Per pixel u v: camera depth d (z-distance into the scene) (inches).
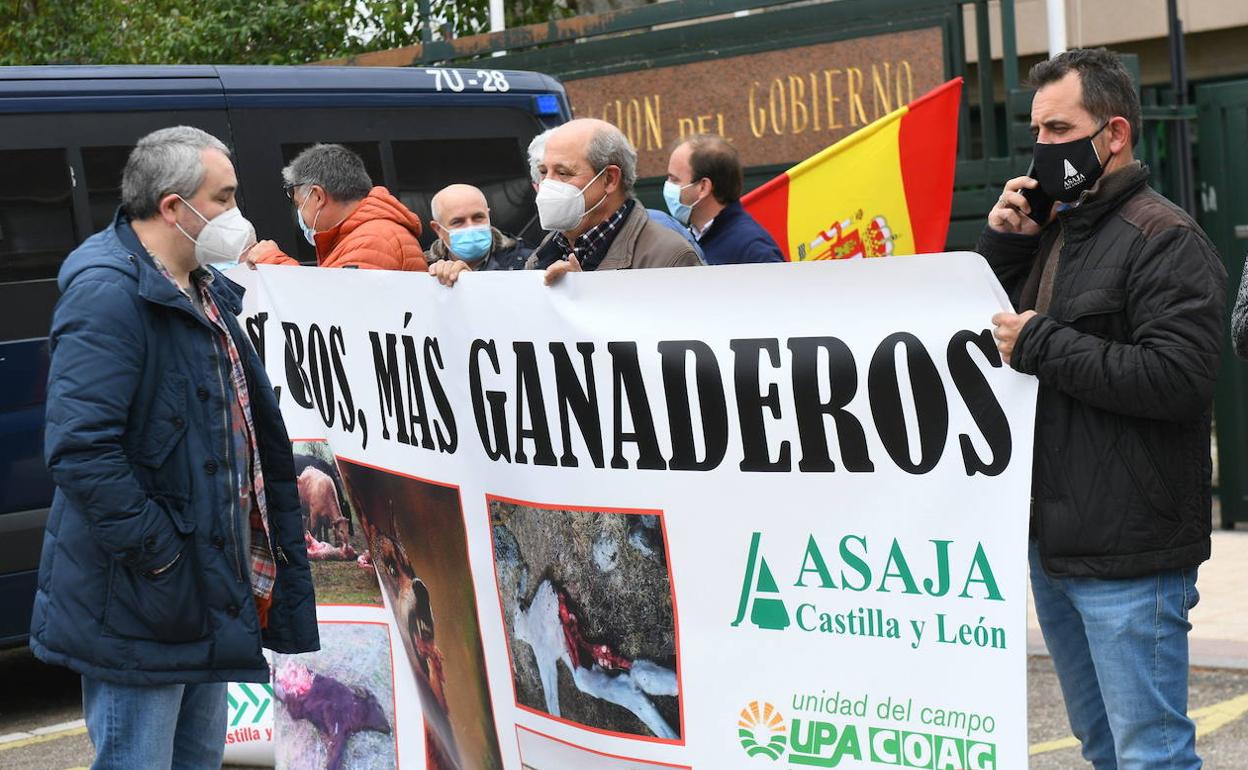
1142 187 122.0
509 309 142.3
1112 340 119.8
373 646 165.9
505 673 150.0
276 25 505.0
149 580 129.8
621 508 137.3
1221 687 214.4
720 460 131.3
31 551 237.5
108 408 127.4
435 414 152.0
